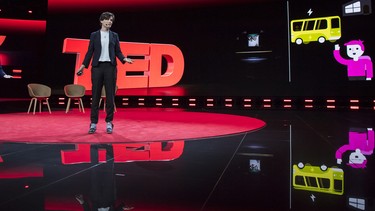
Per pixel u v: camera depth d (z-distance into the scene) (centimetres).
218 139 328
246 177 185
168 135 354
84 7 973
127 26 963
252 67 884
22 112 730
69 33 980
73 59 975
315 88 831
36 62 1306
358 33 790
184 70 933
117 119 560
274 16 862
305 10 834
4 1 1138
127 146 285
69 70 976
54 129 405
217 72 910
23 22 1271
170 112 762
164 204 140
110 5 966
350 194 155
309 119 556
